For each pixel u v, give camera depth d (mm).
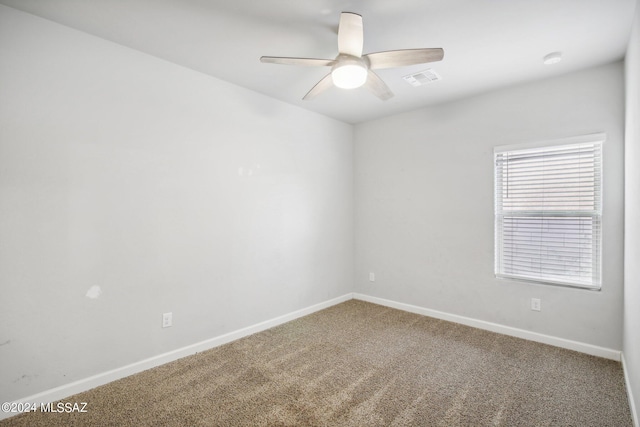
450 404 1990
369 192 4211
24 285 1910
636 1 1749
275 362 2547
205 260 2789
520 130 2990
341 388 2174
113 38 2211
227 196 2949
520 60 2506
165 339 2537
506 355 2646
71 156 2076
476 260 3295
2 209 1839
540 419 1848
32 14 1932
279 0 1801
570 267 2762
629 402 1991
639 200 1720
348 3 1821
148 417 1870
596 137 2576
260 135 3238
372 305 4082
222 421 1840
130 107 2338
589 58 2463
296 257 3623
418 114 3730
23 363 1908
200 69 2697
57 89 2021
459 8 1866
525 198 3004
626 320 2275
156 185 2477
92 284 2166
